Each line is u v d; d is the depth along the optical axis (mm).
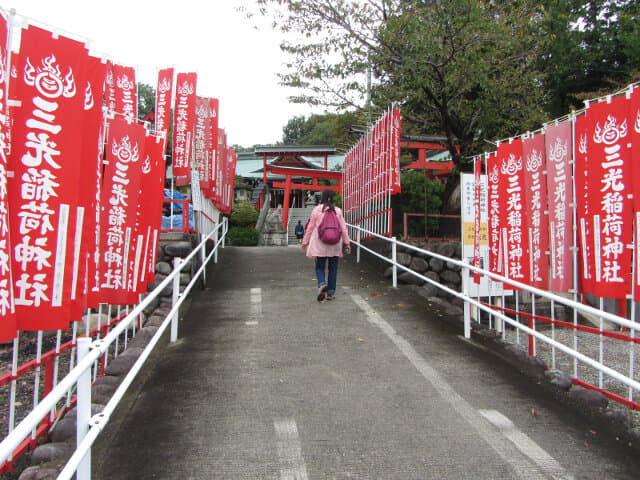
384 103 11680
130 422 3291
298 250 13094
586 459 2906
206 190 10250
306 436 3102
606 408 3643
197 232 9094
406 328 5680
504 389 3951
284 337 5277
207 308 6668
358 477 2662
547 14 10750
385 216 9531
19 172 3275
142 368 4348
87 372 2447
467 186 7516
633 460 2912
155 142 5703
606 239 3838
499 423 3340
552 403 3713
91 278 4316
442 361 4578
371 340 5191
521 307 8945
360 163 11891
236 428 3203
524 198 5336
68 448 3066
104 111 4344
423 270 9156
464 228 7449
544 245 4973
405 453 2914
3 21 2803
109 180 5109
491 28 9625
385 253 9352
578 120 4191
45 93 3309
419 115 13195
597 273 3912
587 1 13000
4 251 2857
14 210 3268
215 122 10234
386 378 4121
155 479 2637
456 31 9672
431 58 10047
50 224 3312
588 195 3990
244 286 8219
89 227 3633
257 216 22531
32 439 3246
